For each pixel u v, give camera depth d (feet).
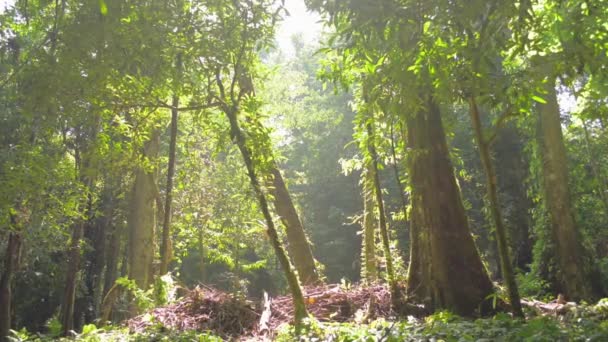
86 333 26.84
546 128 41.83
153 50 24.54
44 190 32.30
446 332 20.76
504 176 65.16
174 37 25.31
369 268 44.52
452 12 19.06
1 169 28.48
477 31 20.39
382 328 22.18
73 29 23.88
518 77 21.15
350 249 104.63
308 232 101.91
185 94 27.35
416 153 29.53
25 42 36.40
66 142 43.65
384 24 19.99
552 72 21.40
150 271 47.03
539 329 19.33
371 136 33.06
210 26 25.55
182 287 34.78
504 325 21.75
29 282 64.64
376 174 33.58
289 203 45.14
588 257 40.70
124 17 23.89
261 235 69.62
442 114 32.07
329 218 105.19
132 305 41.70
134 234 47.24
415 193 29.99
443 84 20.71
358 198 107.45
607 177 51.80
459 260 28.27
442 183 29.25
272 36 26.73
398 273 37.47
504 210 62.44
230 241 70.74
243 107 27.25
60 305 69.51
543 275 43.09
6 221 30.30
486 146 23.13
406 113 24.30
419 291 30.22
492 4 18.88
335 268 102.68
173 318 28.71
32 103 25.48
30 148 30.19
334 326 24.93
